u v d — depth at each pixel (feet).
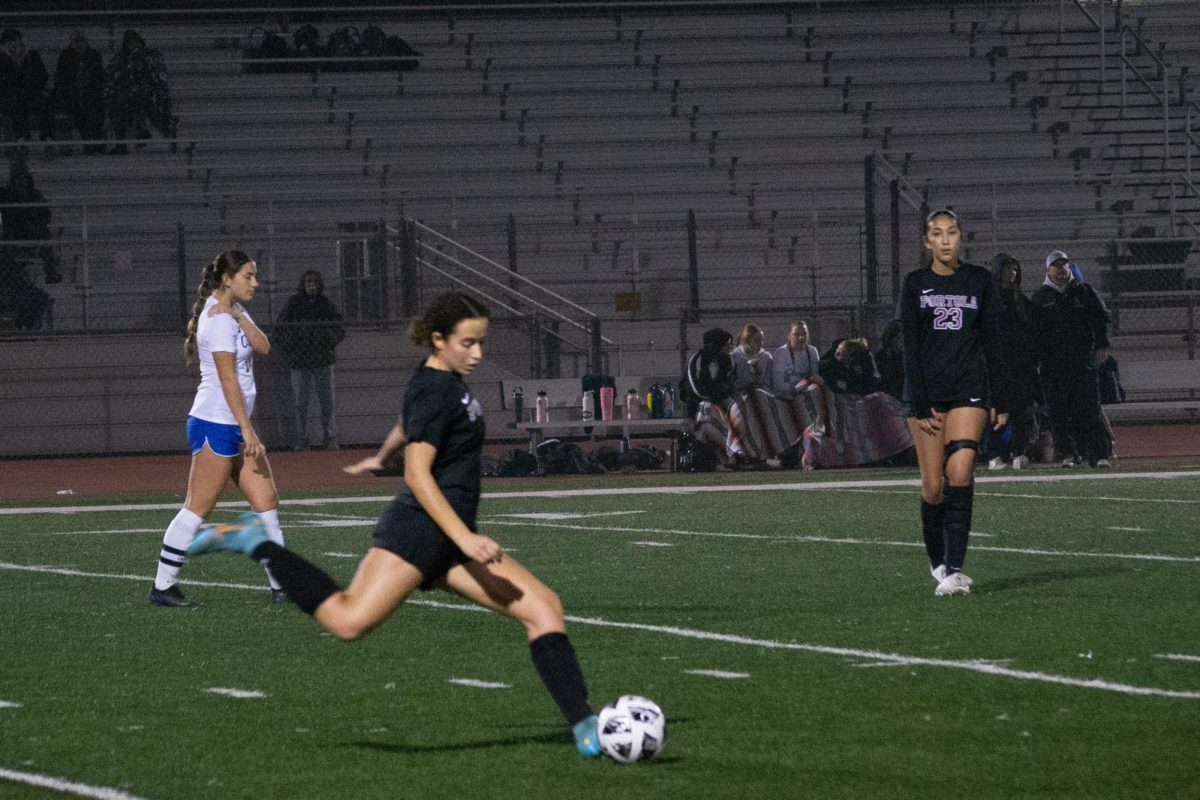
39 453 346.74
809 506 204.44
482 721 82.58
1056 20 496.23
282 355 346.13
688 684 91.04
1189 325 371.15
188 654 104.12
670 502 214.69
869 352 277.44
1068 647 100.58
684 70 471.62
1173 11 500.33
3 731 81.51
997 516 184.75
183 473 304.09
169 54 464.24
